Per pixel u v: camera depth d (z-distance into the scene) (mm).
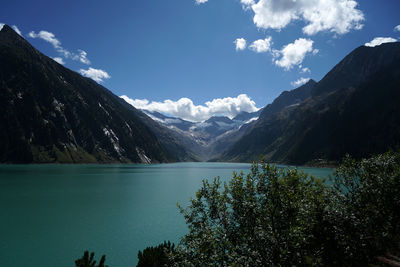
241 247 14781
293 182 15922
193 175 173875
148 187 103250
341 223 15242
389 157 22453
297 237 13469
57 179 123625
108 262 30406
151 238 39531
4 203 64750
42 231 42469
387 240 16672
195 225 16438
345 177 22016
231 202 16078
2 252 33406
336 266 14289
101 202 68812
